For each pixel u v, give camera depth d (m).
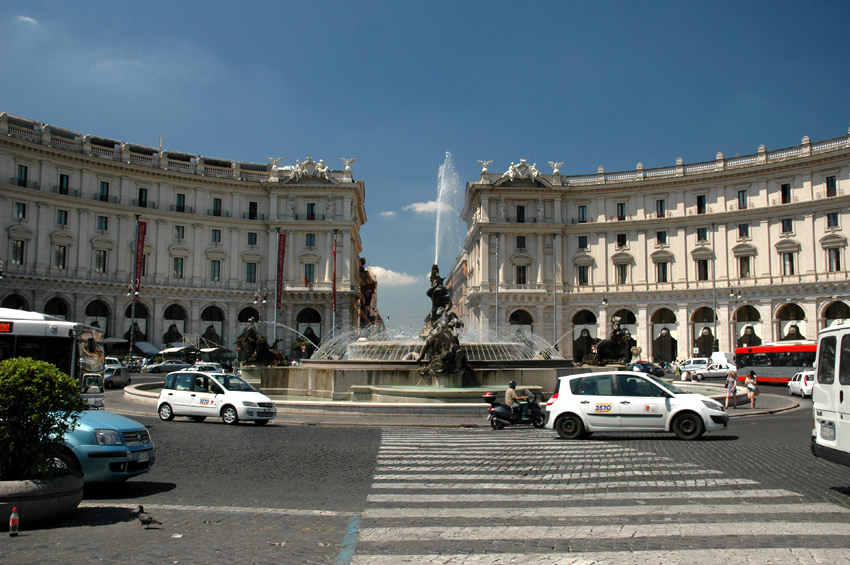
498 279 90.06
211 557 7.79
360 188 94.69
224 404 24.45
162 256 83.56
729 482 12.55
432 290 36.16
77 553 7.90
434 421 25.09
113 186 81.44
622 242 89.06
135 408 29.91
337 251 89.62
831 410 11.77
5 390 9.20
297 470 14.27
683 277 84.81
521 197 92.00
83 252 77.75
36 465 9.42
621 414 19.78
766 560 7.62
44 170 75.56
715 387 38.53
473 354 36.31
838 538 8.53
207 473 13.91
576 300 90.12
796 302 76.38
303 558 7.78
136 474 11.99
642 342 86.31
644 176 88.88
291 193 90.12
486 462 15.36
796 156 77.75
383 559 7.75
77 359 19.48
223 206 88.94
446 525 9.35
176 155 88.38
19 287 72.25
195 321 84.94
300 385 34.34
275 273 88.62
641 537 8.62
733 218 82.00
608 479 13.01
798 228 77.38
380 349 35.56
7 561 7.53
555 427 20.30
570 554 7.91
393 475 13.63
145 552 7.98
